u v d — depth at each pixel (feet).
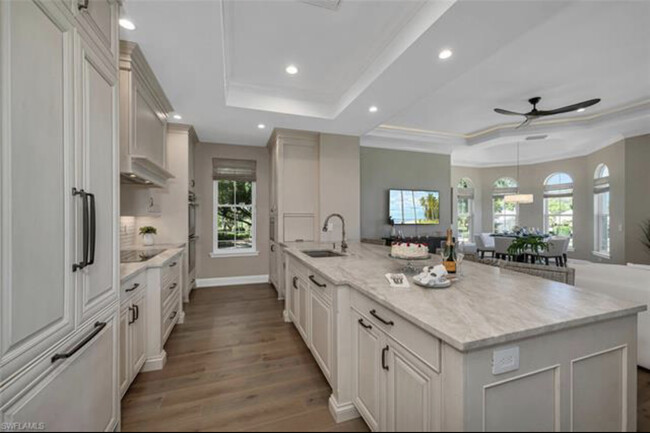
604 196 21.57
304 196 15.07
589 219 22.54
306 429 5.43
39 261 3.23
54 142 3.51
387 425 4.53
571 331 3.73
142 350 7.30
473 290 5.02
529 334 3.36
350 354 5.76
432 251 19.70
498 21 6.36
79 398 3.96
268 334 9.87
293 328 10.42
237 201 17.71
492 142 19.36
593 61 10.31
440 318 3.69
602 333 3.97
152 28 6.63
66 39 3.75
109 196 4.90
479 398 3.18
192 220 14.96
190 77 8.91
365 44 8.58
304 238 15.03
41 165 3.28
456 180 28.40
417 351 3.83
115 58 5.19
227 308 12.72
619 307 4.11
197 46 7.33
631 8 7.54
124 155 7.36
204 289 16.03
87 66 4.25
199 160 16.72
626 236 17.85
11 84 2.88
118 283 5.19
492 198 28.81
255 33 8.11
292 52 9.05
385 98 10.65
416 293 4.83
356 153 15.57
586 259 22.74
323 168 14.97
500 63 10.44
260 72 10.33
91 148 4.34
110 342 4.89
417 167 21.38
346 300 5.82
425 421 3.67
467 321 3.59
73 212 3.84
